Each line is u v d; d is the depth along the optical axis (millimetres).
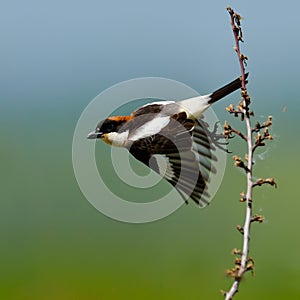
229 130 6152
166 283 16359
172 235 18484
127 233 19031
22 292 16875
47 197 21453
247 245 5766
